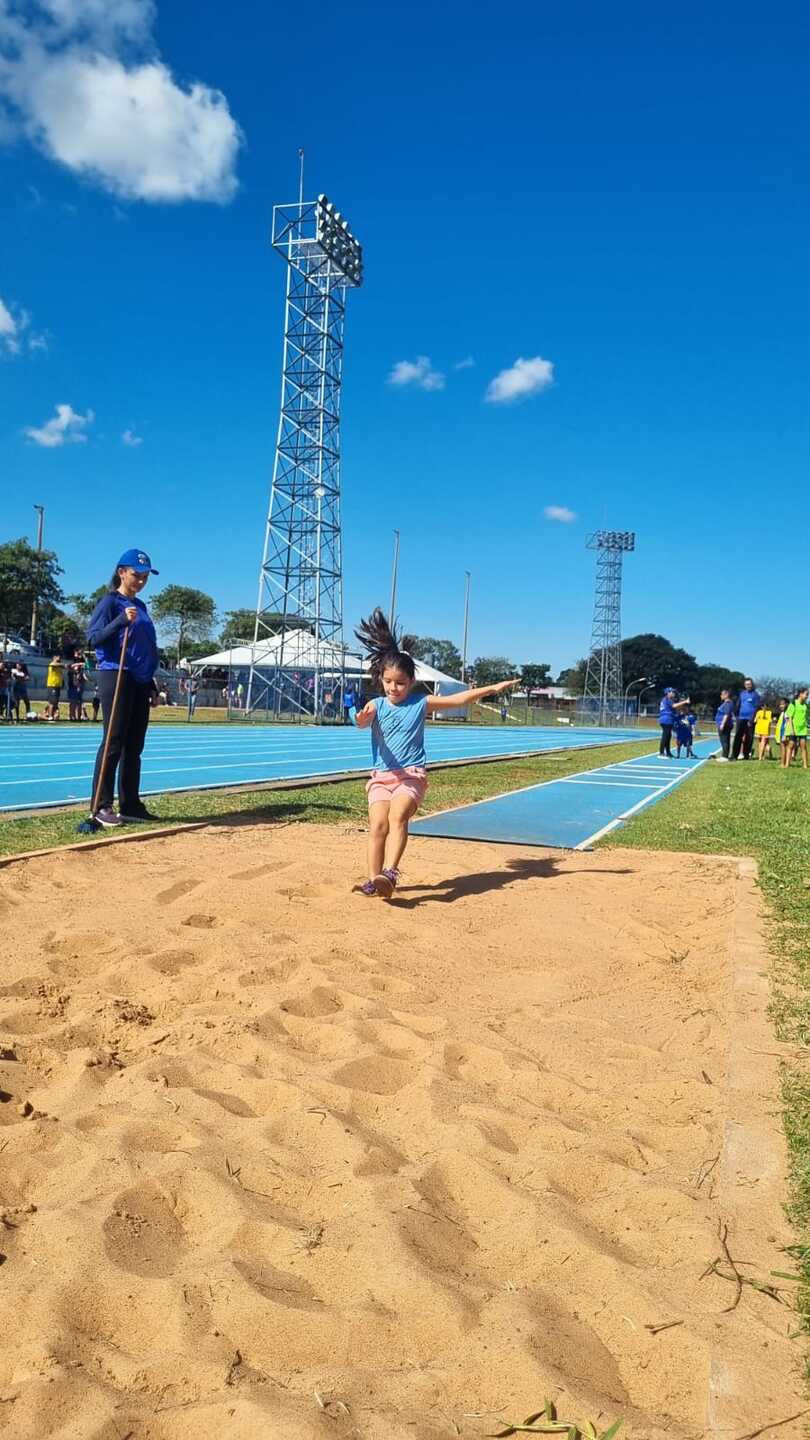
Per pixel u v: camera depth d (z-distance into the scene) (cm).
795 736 1977
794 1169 254
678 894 609
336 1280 206
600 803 1133
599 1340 190
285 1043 341
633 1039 360
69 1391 170
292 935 473
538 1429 164
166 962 421
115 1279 202
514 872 668
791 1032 358
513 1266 214
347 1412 167
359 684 4550
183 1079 306
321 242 3912
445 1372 177
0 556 6147
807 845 813
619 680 8394
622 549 8188
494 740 3038
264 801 989
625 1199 240
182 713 4109
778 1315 195
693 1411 172
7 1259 210
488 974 436
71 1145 259
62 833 725
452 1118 282
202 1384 175
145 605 809
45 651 5694
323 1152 261
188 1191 239
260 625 4434
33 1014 353
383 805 569
